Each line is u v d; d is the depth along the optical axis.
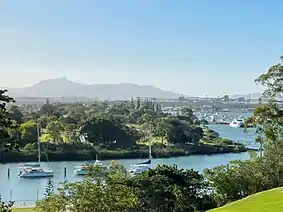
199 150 94.19
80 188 25.09
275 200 21.91
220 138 109.50
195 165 77.88
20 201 48.16
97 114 103.62
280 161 36.22
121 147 92.31
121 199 25.81
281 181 36.19
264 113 36.12
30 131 85.31
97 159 82.00
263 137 37.62
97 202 24.83
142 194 33.31
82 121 94.19
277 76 35.62
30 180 63.78
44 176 66.38
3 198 50.91
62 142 88.75
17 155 80.06
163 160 85.19
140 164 76.31
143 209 33.06
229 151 95.38
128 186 31.38
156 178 34.22
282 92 35.62
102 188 26.00
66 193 25.48
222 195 35.56
